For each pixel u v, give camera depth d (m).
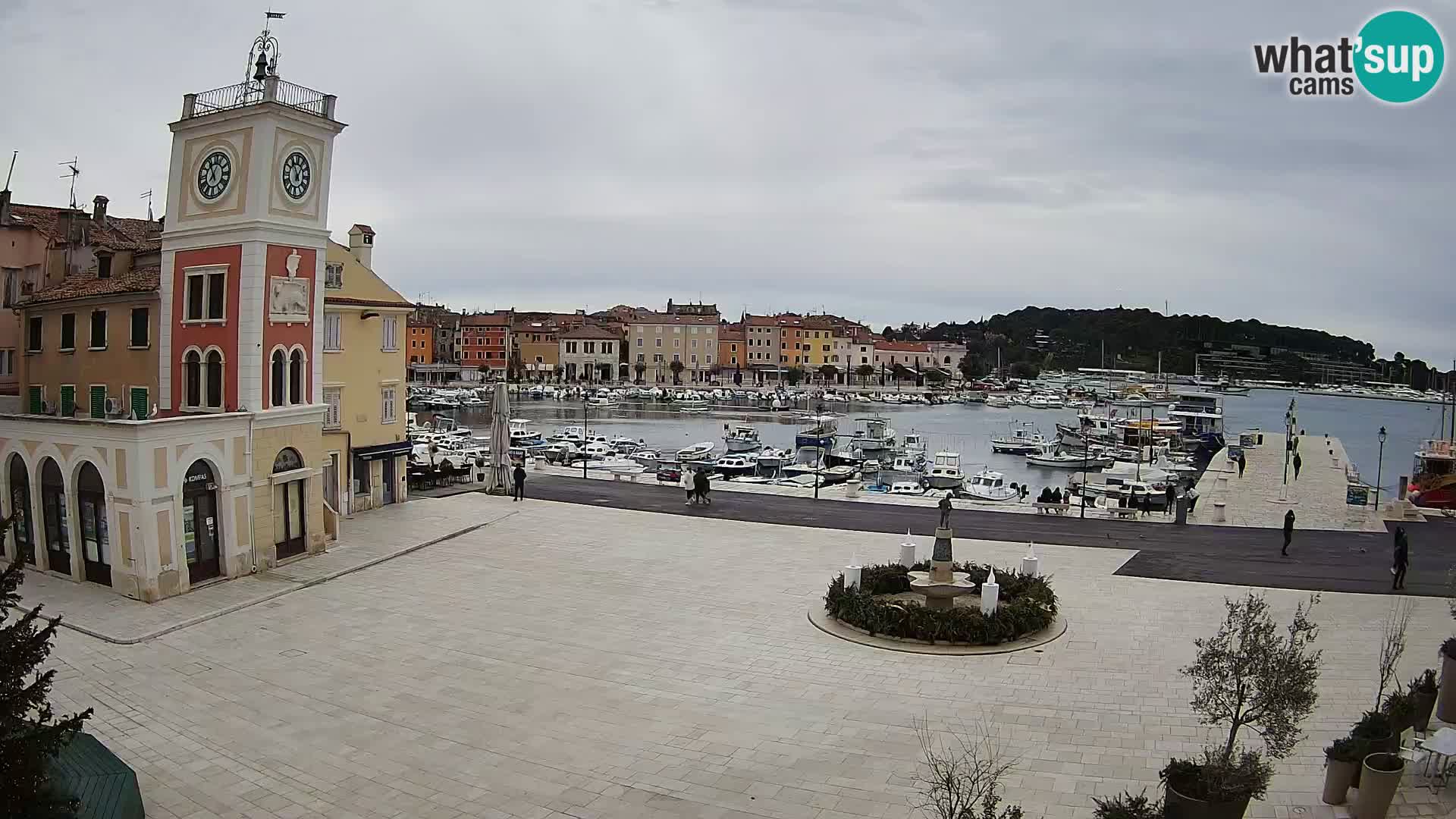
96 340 39.03
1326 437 103.81
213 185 34.28
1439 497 51.47
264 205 33.25
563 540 39.94
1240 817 14.12
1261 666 14.94
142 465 28.86
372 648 25.47
